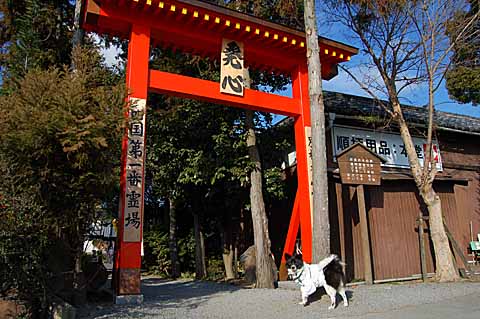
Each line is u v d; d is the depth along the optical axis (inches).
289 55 388.5
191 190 507.2
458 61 441.4
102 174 222.1
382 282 406.0
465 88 484.1
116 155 238.1
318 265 253.6
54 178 213.9
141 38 316.8
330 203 416.2
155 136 470.6
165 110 477.7
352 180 387.9
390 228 435.5
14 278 200.8
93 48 326.3
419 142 510.3
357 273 408.8
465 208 492.7
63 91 212.8
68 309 201.0
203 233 571.5
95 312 233.5
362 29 413.1
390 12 390.0
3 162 201.5
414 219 451.5
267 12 443.2
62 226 218.5
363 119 448.5
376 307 241.4
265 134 468.4
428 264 445.7
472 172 537.0
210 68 454.6
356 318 215.2
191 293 336.2
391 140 489.7
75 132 203.9
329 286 245.9
